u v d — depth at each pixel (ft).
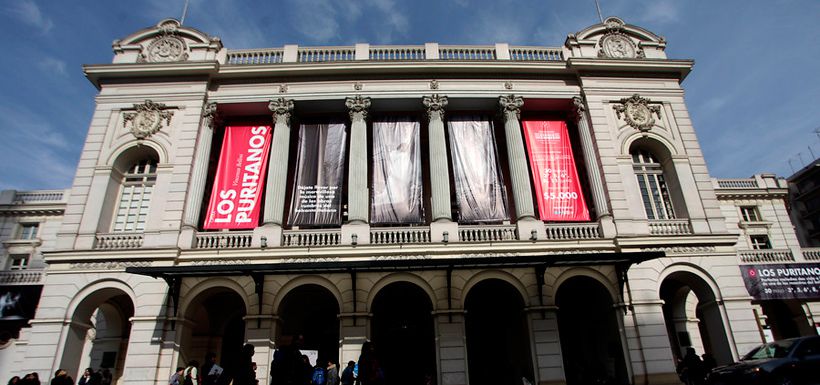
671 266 65.72
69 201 67.05
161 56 76.43
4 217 105.29
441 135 73.41
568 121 81.10
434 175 70.69
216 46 77.51
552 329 60.80
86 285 62.08
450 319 60.95
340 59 80.12
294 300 70.90
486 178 71.00
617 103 76.79
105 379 66.18
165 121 72.54
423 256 63.87
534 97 76.64
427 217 79.30
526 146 76.43
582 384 66.23
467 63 76.33
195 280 62.54
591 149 73.72
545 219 68.49
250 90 75.56
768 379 39.37
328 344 74.38
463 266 60.08
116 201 70.59
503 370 73.87
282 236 66.18
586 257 56.08
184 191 67.56
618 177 70.79
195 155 70.69
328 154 71.92
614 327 63.93
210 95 75.05
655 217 71.87
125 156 71.67
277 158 70.54
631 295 63.36
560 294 77.71
